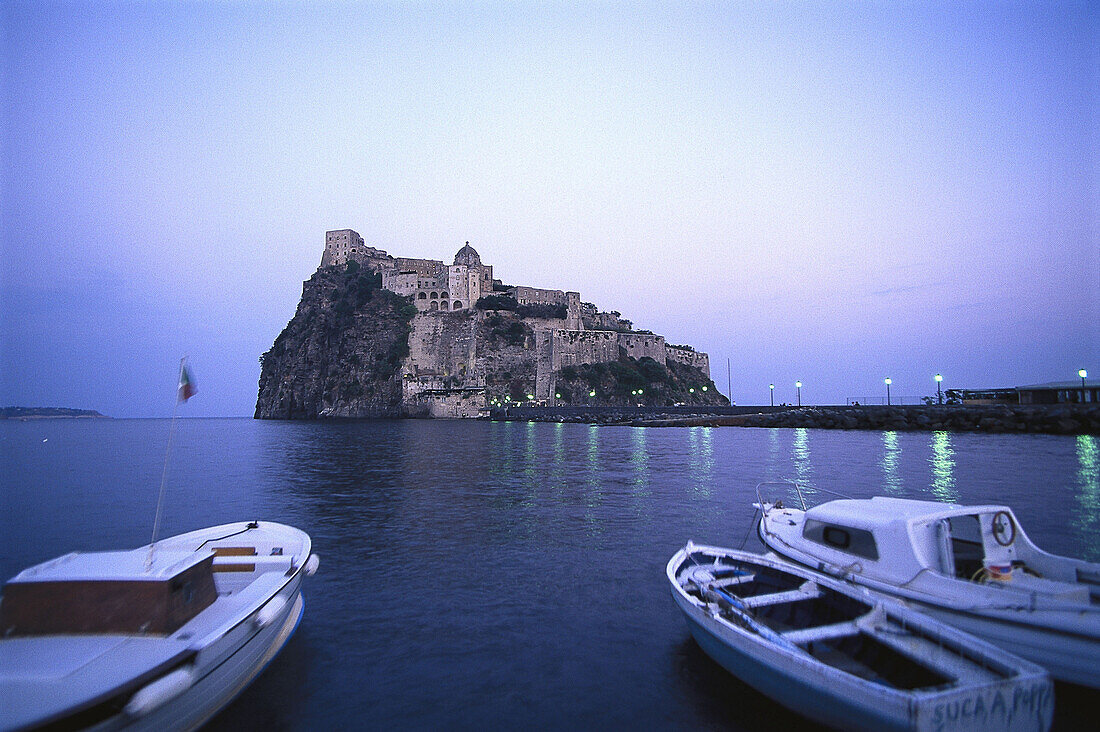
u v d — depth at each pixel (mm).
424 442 77125
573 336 168000
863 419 89125
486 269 197875
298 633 13641
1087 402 83438
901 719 7531
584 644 12977
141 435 129375
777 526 15711
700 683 11219
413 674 11656
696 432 93812
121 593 9570
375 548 21203
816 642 10109
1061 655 9289
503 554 20297
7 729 6844
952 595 10641
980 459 45562
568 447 67062
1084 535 21156
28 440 107188
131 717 7770
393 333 182125
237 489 36594
